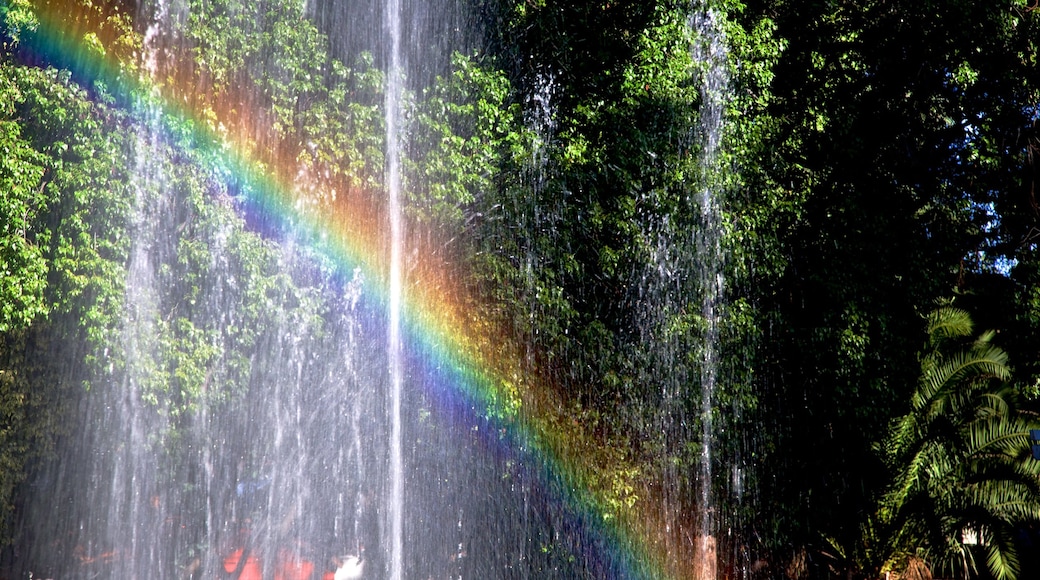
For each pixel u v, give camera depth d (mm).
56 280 12078
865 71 16656
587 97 15719
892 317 14562
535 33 16625
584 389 14328
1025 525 16250
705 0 15266
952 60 16031
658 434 14188
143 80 12664
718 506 14391
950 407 14867
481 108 14617
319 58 14031
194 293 12781
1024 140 16422
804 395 14758
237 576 13844
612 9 16469
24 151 11625
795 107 16188
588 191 14523
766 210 14477
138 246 12445
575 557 14148
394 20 16453
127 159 12422
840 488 14773
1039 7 15836
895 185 16078
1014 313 15547
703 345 14234
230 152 13375
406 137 14562
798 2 16500
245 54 13531
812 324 14516
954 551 15195
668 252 14336
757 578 15031
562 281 14453
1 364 13977
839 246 14570
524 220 14578
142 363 12305
